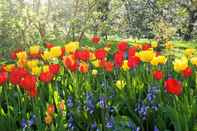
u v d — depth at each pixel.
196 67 2.99
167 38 6.56
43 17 6.12
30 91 2.16
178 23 8.96
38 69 2.62
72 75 2.66
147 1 8.58
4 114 2.30
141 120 2.16
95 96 2.46
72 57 2.79
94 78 2.80
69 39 6.20
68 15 6.32
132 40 7.64
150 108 2.21
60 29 6.30
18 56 2.88
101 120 2.26
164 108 2.12
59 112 2.13
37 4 6.23
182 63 2.40
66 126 2.12
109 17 6.88
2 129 2.19
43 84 2.57
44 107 2.28
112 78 2.81
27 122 2.10
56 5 6.33
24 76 2.38
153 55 2.60
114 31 6.97
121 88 2.49
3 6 5.83
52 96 2.48
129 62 2.55
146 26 8.46
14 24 5.81
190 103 2.28
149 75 2.67
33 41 5.91
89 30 6.65
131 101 2.38
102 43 6.15
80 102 2.39
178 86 2.05
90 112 2.22
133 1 8.35
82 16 6.36
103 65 2.57
